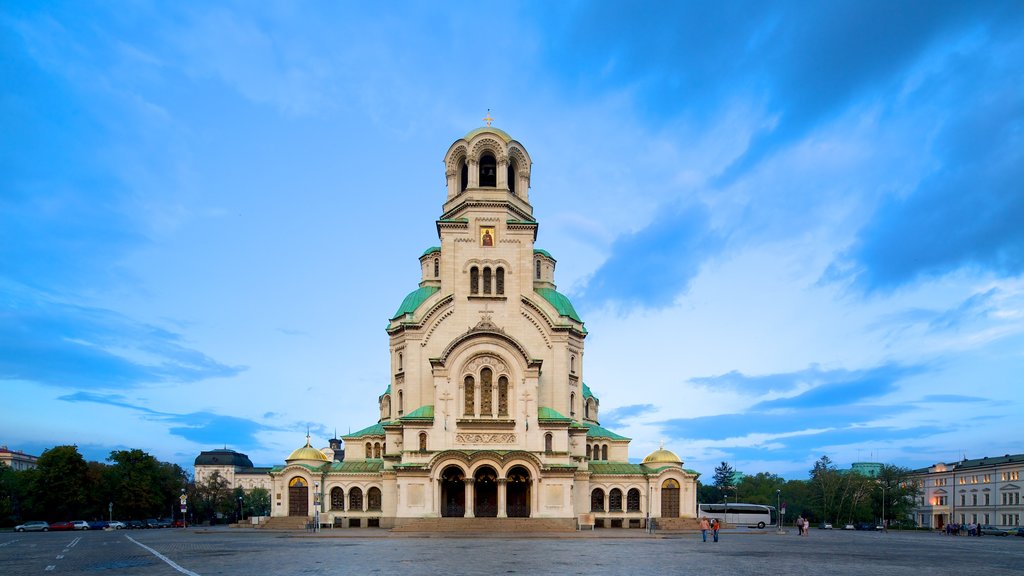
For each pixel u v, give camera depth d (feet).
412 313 379.35
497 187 395.55
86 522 441.27
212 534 326.24
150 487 508.94
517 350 350.43
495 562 163.84
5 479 491.72
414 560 168.55
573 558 177.58
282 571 143.43
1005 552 234.38
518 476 348.18
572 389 393.70
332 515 364.99
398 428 378.32
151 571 145.38
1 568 154.92
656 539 277.44
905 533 444.96
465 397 349.61
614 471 382.63
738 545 250.78
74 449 467.11
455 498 349.20
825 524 568.82
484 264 380.58
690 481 382.01
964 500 627.46
